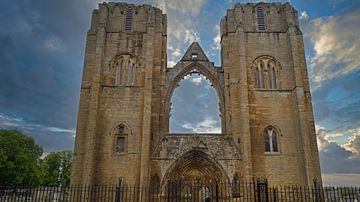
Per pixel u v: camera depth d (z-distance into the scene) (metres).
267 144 47.94
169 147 45.91
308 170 43.84
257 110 49.25
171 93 53.47
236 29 52.75
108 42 53.72
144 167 44.50
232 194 42.16
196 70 55.50
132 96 50.62
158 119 49.44
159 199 43.16
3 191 37.94
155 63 52.34
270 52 52.66
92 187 43.09
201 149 45.66
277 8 55.69
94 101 48.34
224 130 51.75
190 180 47.31
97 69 50.16
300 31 53.00
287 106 49.62
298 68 49.47
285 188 40.78
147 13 55.78
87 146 45.97
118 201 39.66
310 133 47.62
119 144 48.44
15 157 78.38
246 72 49.56
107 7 54.88
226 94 51.94
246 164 44.25
